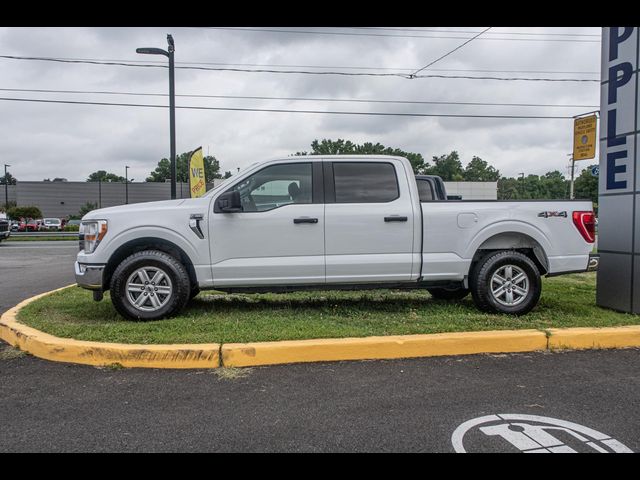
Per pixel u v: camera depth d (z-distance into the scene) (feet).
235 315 19.79
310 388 13.34
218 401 12.50
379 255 19.56
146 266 18.84
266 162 19.76
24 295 28.37
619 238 20.84
